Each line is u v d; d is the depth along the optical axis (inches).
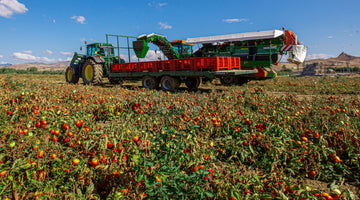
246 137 162.2
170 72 463.5
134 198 99.5
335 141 159.5
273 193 102.8
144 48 561.0
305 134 169.9
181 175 98.0
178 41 655.8
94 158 115.1
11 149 126.0
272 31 506.9
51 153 118.3
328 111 222.2
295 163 143.3
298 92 477.4
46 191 97.4
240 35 545.3
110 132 141.2
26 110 208.4
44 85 391.2
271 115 210.8
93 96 310.7
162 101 263.1
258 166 146.9
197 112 214.1
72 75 670.5
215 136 191.2
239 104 281.1
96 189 111.0
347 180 138.3
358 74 1376.7
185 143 128.0
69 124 161.8
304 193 95.1
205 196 97.8
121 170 112.7
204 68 414.9
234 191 97.6
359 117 200.5
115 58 642.8
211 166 114.3
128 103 248.8
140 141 129.3
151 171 105.1
